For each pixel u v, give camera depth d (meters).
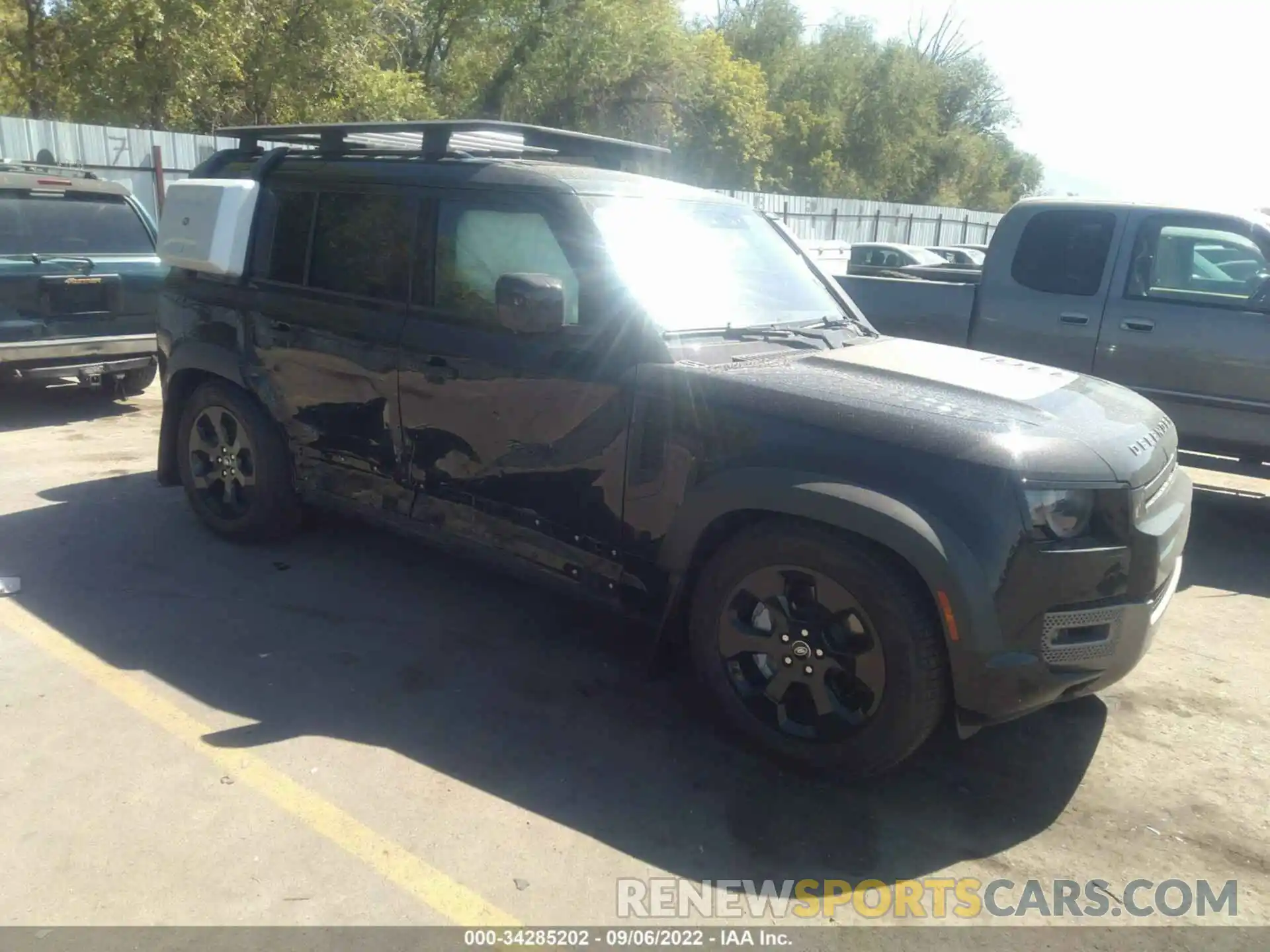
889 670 3.19
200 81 20.70
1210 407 6.16
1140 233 6.35
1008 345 6.77
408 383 4.29
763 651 3.47
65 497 6.10
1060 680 3.18
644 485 3.67
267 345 4.86
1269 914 2.88
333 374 4.58
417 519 4.43
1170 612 5.23
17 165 8.26
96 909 2.67
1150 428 3.70
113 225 8.28
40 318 7.64
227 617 4.50
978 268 8.02
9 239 7.58
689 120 34.81
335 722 3.67
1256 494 7.58
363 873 2.86
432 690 3.94
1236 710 4.11
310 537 5.53
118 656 4.09
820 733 3.39
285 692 3.86
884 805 3.34
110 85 19.86
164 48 19.83
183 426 5.41
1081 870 3.05
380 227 4.47
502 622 4.59
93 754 3.38
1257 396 6.02
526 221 3.98
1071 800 3.42
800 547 3.30
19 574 4.88
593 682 4.07
